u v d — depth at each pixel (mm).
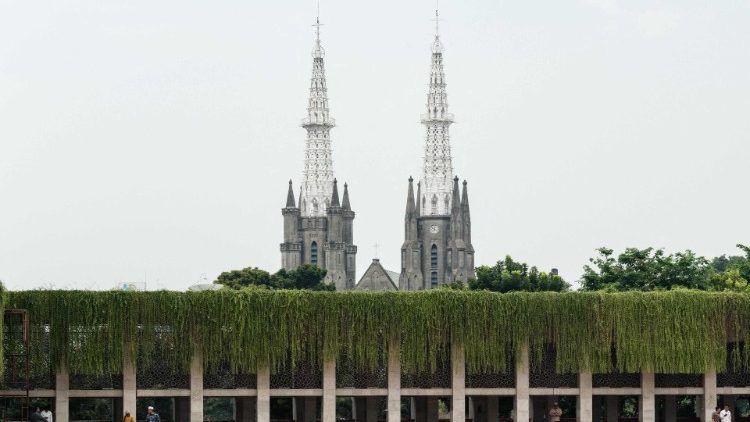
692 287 171000
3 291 100188
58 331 106438
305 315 110562
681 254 174875
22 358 106250
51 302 106375
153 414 100000
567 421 128750
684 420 125250
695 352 115500
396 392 112125
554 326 114000
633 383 117625
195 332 108812
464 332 112500
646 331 114875
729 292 117125
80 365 106625
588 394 115062
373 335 111438
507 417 141250
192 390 109188
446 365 113938
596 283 176250
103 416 146625
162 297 108375
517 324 113250
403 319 111875
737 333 116312
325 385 111188
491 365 113250
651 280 173375
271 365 110000
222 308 109125
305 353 111250
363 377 112875
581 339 114125
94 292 107250
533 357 114938
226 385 110938
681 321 115375
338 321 111188
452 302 112438
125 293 107688
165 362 109125
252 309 109562
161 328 108688
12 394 105500
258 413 110125
